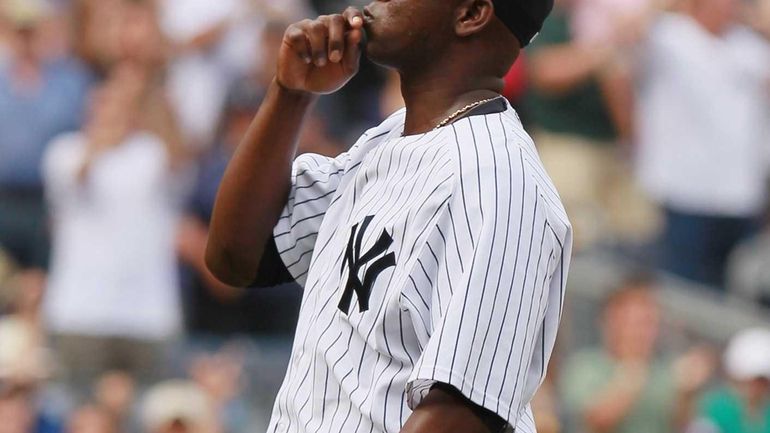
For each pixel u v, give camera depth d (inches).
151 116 1098.1
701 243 1291.8
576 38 1268.5
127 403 992.2
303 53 422.0
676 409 1067.3
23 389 948.0
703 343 1230.9
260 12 1230.9
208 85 1216.8
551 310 372.8
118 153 1079.0
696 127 1283.2
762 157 1322.6
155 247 1082.1
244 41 1233.4
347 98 1240.8
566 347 1130.0
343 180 418.3
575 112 1270.9
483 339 349.7
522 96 1213.7
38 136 1162.0
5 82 1155.9
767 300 1283.2
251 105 1151.6
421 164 380.5
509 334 351.9
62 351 1061.1
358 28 410.0
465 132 378.6
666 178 1284.4
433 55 399.9
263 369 1112.2
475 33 397.1
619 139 1278.3
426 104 401.4
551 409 941.8
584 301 1216.2
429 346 352.2
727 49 1291.8
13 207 1152.8
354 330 374.9
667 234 1286.9
